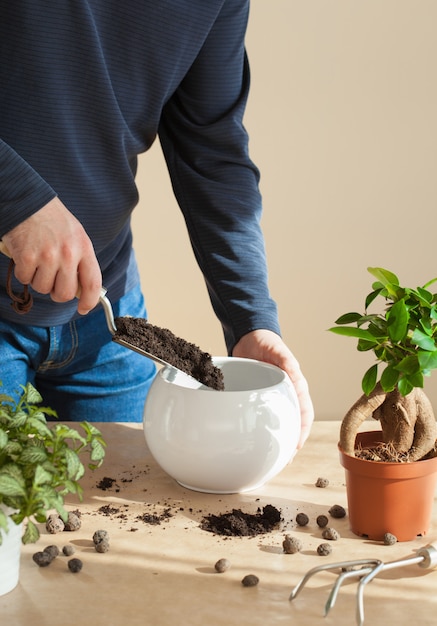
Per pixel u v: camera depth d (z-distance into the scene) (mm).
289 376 1361
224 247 1563
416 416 1096
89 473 1304
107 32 1402
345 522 1148
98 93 1414
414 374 1009
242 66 1633
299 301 3160
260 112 3059
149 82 1479
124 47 1424
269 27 3002
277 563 1032
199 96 1598
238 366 1339
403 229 3092
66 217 1223
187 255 3168
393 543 1083
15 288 1537
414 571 1005
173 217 3143
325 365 3186
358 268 3125
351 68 3008
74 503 1198
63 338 1695
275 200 3105
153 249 3174
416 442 1104
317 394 3199
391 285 1086
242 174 1636
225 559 1015
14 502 876
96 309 1728
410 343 1062
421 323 1041
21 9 1319
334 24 2984
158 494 1234
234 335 1496
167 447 1201
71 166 1450
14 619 904
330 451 1392
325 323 3164
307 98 3037
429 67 2986
